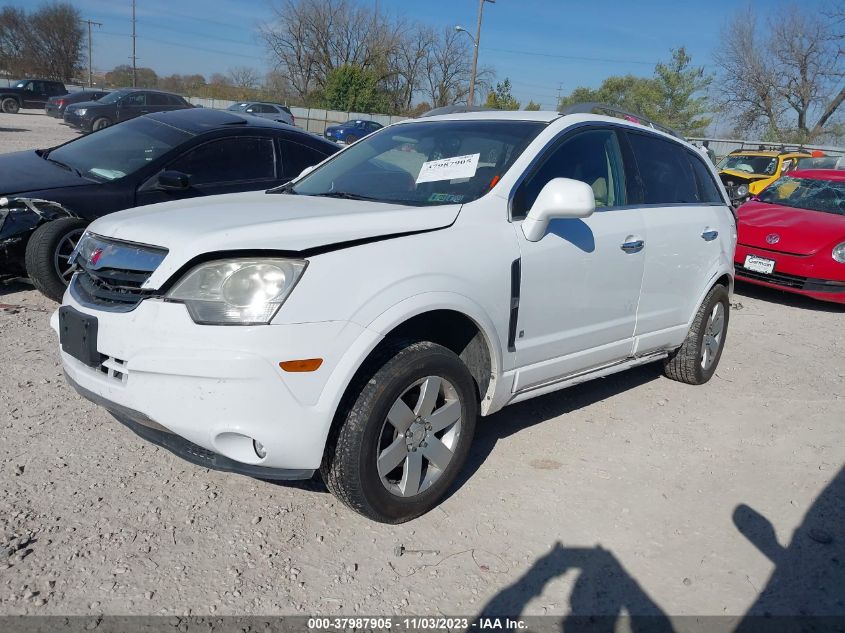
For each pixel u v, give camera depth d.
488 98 58.03
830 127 42.12
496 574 2.84
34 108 34.78
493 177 3.51
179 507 3.14
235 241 2.68
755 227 8.20
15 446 3.53
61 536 2.87
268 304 2.63
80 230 5.62
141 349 2.69
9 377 4.32
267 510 3.18
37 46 68.69
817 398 5.08
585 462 3.84
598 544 3.09
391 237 2.97
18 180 5.70
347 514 3.19
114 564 2.73
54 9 68.06
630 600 2.74
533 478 3.63
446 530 3.12
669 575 2.91
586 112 4.17
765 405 4.88
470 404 3.23
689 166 4.93
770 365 5.84
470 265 3.13
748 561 3.03
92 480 3.29
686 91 41.78
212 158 6.24
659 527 3.25
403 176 3.76
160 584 2.64
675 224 4.43
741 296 8.59
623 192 4.17
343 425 2.82
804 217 8.30
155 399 2.69
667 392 5.01
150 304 2.71
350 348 2.73
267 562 2.82
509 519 3.24
